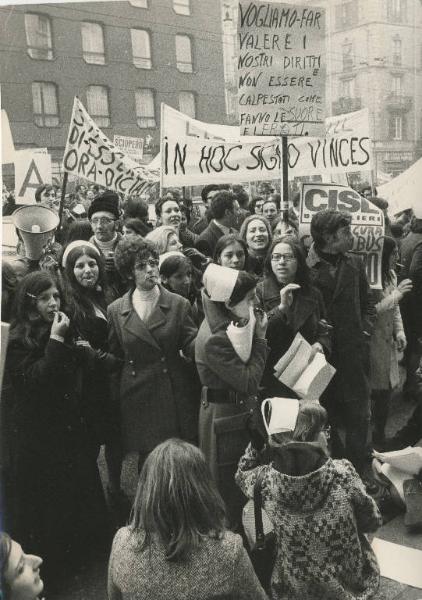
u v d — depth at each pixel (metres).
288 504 2.34
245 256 3.46
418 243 4.89
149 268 3.04
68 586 2.92
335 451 3.69
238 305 2.78
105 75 20.66
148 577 1.90
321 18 3.73
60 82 19.59
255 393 2.87
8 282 3.25
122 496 3.61
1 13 10.39
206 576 1.90
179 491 1.90
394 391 5.31
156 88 22.11
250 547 2.62
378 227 3.88
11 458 2.91
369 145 4.92
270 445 2.35
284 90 3.74
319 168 4.84
